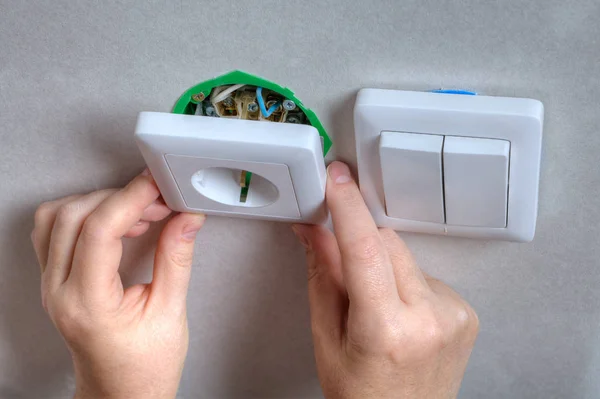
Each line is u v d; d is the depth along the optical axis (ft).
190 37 1.61
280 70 1.62
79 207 1.79
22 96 1.74
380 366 1.77
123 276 2.08
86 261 1.76
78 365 1.92
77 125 1.77
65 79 1.70
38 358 2.31
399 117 1.58
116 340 1.84
